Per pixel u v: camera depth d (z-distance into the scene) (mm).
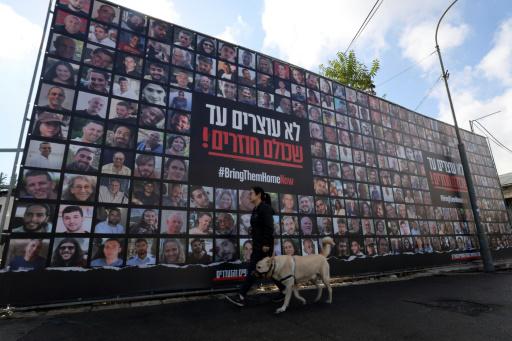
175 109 5070
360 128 7641
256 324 3184
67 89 4234
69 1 4547
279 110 6328
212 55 5742
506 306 3996
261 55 6402
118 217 4184
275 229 5551
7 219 4633
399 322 3283
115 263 4023
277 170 5902
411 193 8141
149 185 4527
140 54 4973
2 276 3398
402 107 8953
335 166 6809
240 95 5883
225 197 5148
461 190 9680
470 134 11148
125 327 3031
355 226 6645
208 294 4570
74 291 3717
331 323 3238
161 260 4344
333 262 6070
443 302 4219
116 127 4477
